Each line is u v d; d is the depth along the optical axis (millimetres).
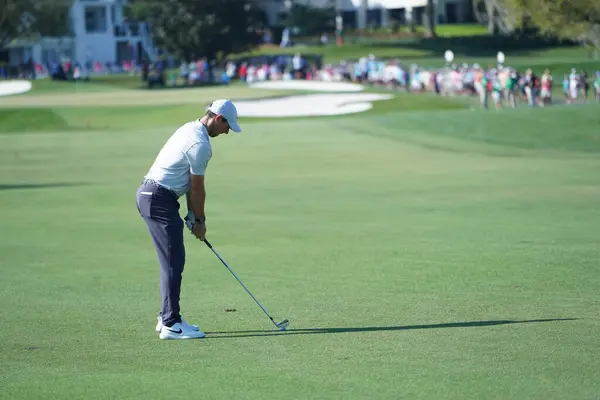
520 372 22203
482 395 20344
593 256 40688
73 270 39219
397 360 23531
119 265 40469
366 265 39344
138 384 21594
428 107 182250
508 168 87375
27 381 21984
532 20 156000
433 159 97188
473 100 192500
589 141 111688
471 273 37000
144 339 26562
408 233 49156
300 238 47969
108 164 96812
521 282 34906
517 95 191875
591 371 22219
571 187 71438
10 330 27859
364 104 183625
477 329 27094
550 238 46438
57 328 28109
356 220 54938
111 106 182750
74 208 62969
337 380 21703
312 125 135000
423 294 32875
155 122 168250
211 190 73500
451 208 60125
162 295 26781
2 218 57844
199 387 21266
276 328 27797
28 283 36219
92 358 24328
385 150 106562
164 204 26969
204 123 27234
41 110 176375
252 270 38625
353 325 27984
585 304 30688
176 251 26953
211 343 25953
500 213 57156
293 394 20578
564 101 194750
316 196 68375
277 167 91562
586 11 143625
